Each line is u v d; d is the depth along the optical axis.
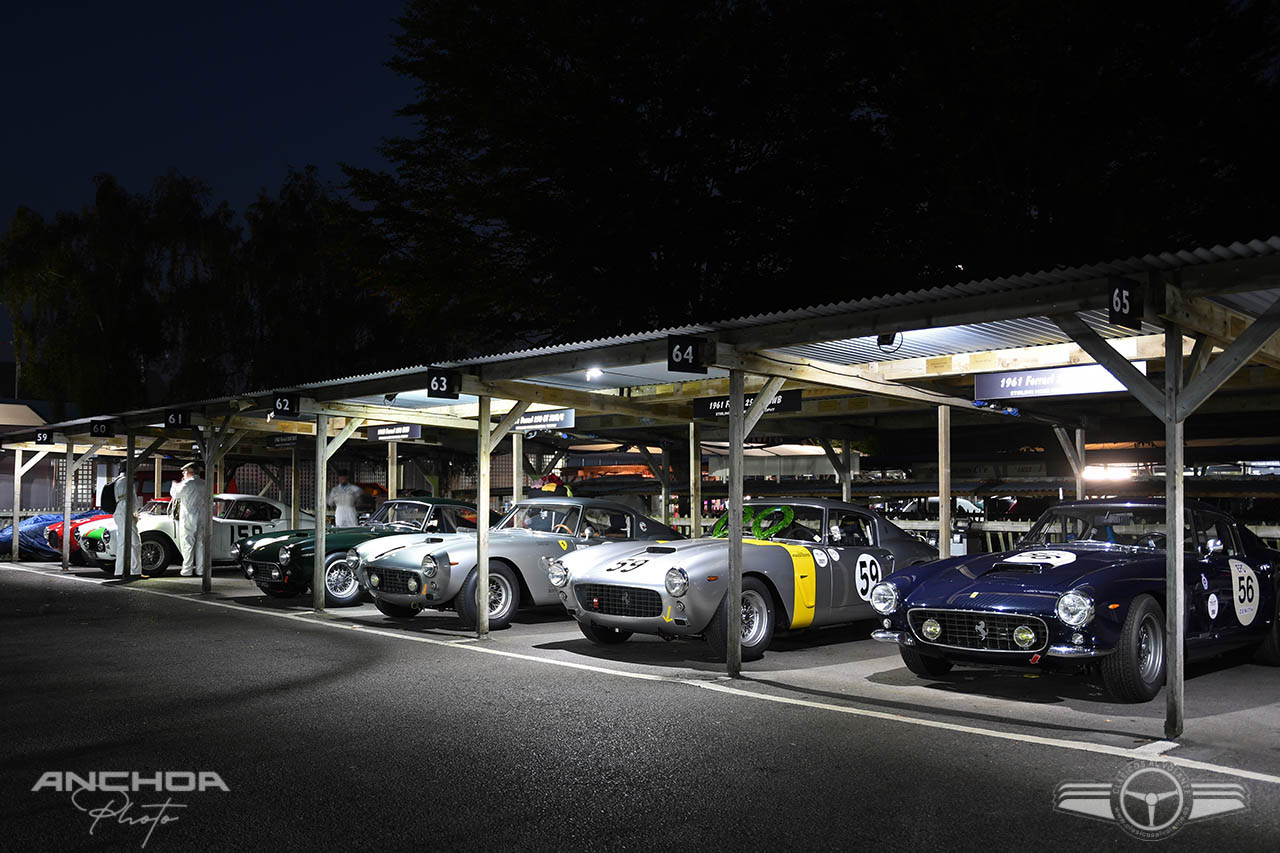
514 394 11.02
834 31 19.50
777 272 20.28
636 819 4.62
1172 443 6.06
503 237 22.14
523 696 7.29
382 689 7.54
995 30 16.75
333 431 17.17
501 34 20.61
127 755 5.72
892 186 19.36
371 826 4.54
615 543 10.41
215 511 18.56
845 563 9.78
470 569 10.85
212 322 33.84
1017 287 6.56
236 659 8.93
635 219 20.52
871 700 7.16
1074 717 6.59
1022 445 18.25
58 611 12.63
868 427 18.42
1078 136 16.89
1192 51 16.23
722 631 8.63
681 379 11.03
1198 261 5.80
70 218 33.84
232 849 4.29
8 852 4.27
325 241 32.31
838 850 4.23
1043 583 7.08
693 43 19.66
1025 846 4.26
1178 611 6.02
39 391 33.94
